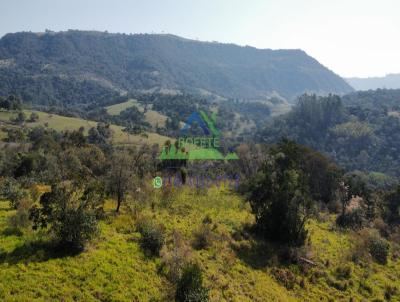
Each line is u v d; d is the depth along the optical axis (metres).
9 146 86.00
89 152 65.75
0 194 32.94
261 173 36.75
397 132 163.88
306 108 193.50
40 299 16.31
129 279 19.84
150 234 24.39
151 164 56.69
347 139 165.75
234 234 31.83
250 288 24.12
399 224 54.38
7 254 19.27
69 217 20.94
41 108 183.50
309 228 40.81
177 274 21.27
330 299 26.09
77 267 19.58
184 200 39.00
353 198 63.59
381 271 33.72
